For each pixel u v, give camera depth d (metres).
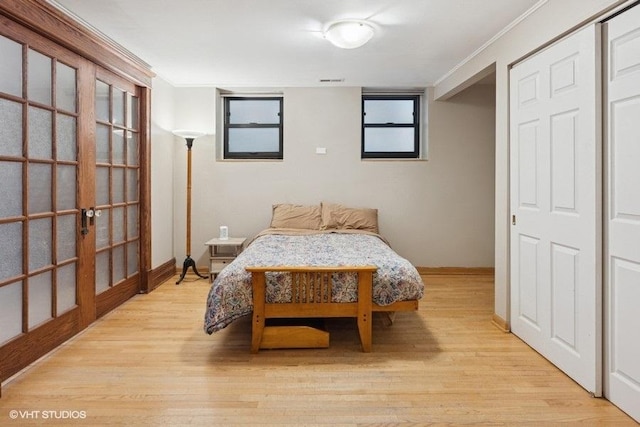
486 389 2.17
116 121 3.55
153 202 4.25
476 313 3.49
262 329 2.63
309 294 2.65
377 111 5.21
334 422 1.86
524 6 2.62
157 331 3.01
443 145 5.00
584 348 2.16
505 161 3.01
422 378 2.29
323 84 4.84
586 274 2.14
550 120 2.45
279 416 1.91
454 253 5.05
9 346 2.25
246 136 5.20
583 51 2.14
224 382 2.23
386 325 3.18
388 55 3.70
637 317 1.85
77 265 2.93
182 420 1.87
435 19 2.85
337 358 2.56
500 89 3.10
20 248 2.35
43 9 2.43
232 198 4.96
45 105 2.55
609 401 2.04
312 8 2.70
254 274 2.59
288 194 4.98
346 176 4.99
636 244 1.85
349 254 3.24
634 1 1.84
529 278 2.73
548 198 2.48
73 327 2.88
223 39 3.28
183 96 4.88
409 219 5.02
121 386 2.18
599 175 2.05
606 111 2.02
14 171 2.30
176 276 4.80
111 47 3.24
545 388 2.18
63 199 2.77
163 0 2.57
